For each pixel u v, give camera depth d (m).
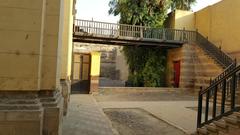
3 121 4.04
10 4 4.21
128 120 10.11
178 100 16.86
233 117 5.92
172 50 24.94
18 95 4.22
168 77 25.38
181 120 9.96
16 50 4.21
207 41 21.83
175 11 26.00
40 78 4.42
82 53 19.00
